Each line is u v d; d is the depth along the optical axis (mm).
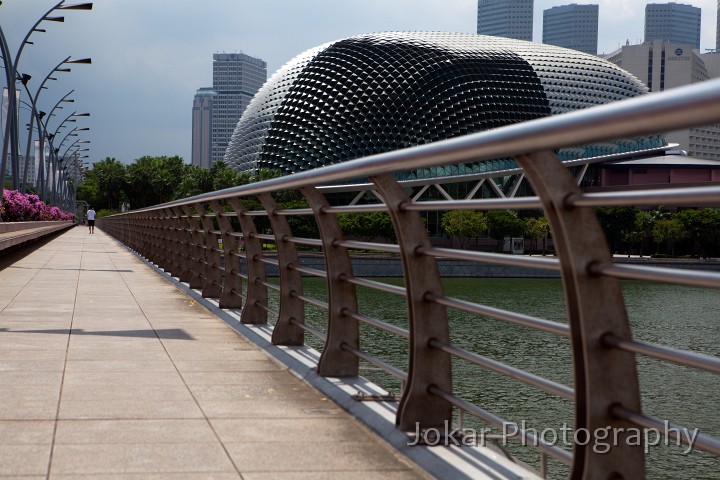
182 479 3424
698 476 10211
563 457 3066
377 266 48094
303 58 121750
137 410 4672
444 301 3850
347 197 94000
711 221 72938
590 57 121250
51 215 54938
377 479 3498
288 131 112875
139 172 133875
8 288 12898
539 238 92125
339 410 4797
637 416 2484
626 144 107500
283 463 3707
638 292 45469
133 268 19484
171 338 7621
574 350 2605
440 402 4160
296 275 7023
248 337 7656
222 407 4809
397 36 118125
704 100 1552
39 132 55906
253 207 68875
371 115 107250
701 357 2184
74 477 3396
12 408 4637
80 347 6918
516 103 109438
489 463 3629
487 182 98750
